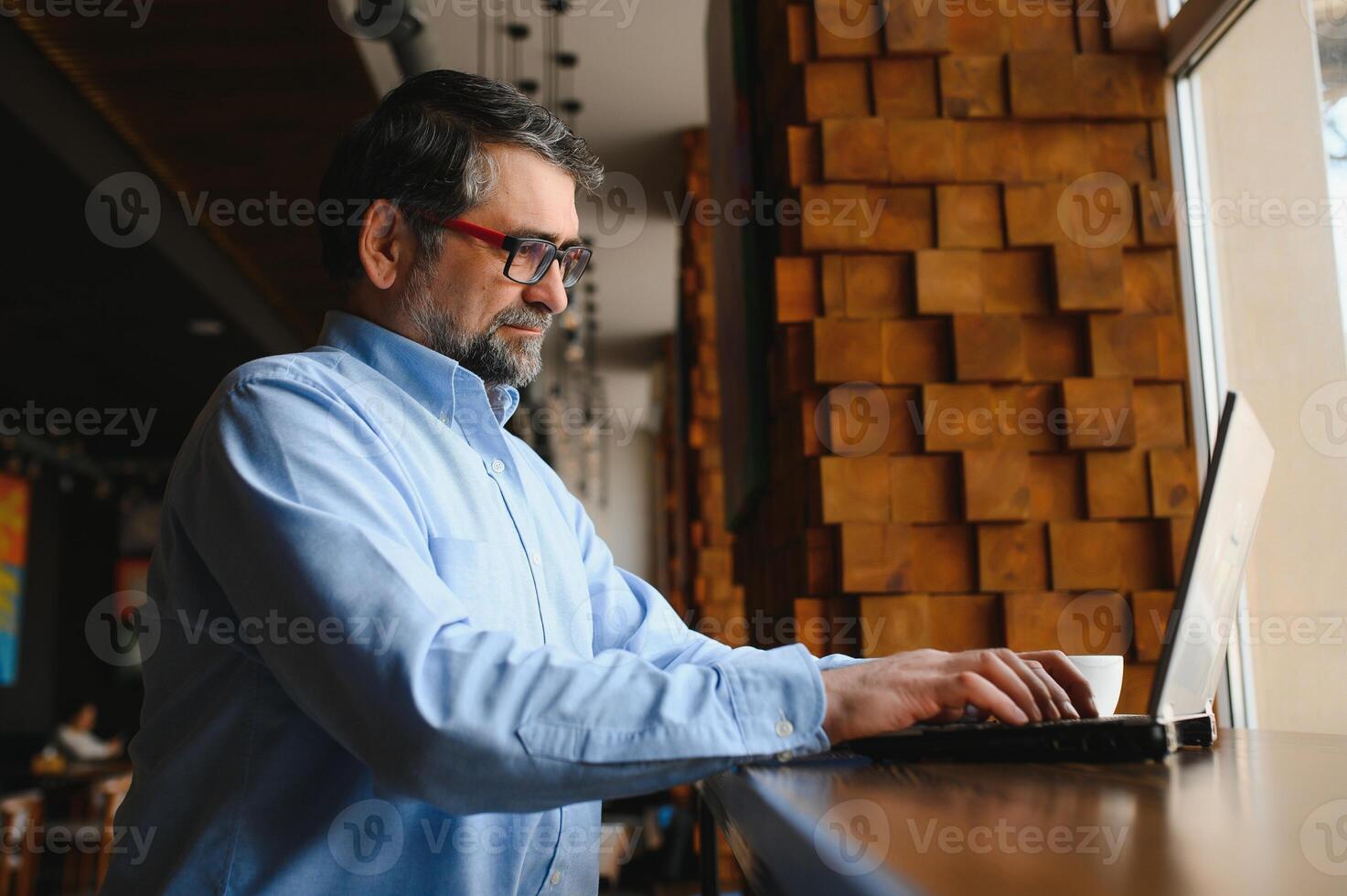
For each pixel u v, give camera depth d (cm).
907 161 187
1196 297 185
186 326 602
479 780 70
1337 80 144
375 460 93
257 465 86
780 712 76
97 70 384
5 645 1006
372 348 108
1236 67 171
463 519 101
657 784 73
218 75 390
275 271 591
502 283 110
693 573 532
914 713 78
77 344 641
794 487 204
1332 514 148
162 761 92
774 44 214
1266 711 168
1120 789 62
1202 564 79
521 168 111
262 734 89
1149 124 188
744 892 72
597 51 466
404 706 71
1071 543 180
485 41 455
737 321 255
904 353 186
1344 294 144
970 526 183
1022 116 187
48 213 437
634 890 558
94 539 1148
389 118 111
